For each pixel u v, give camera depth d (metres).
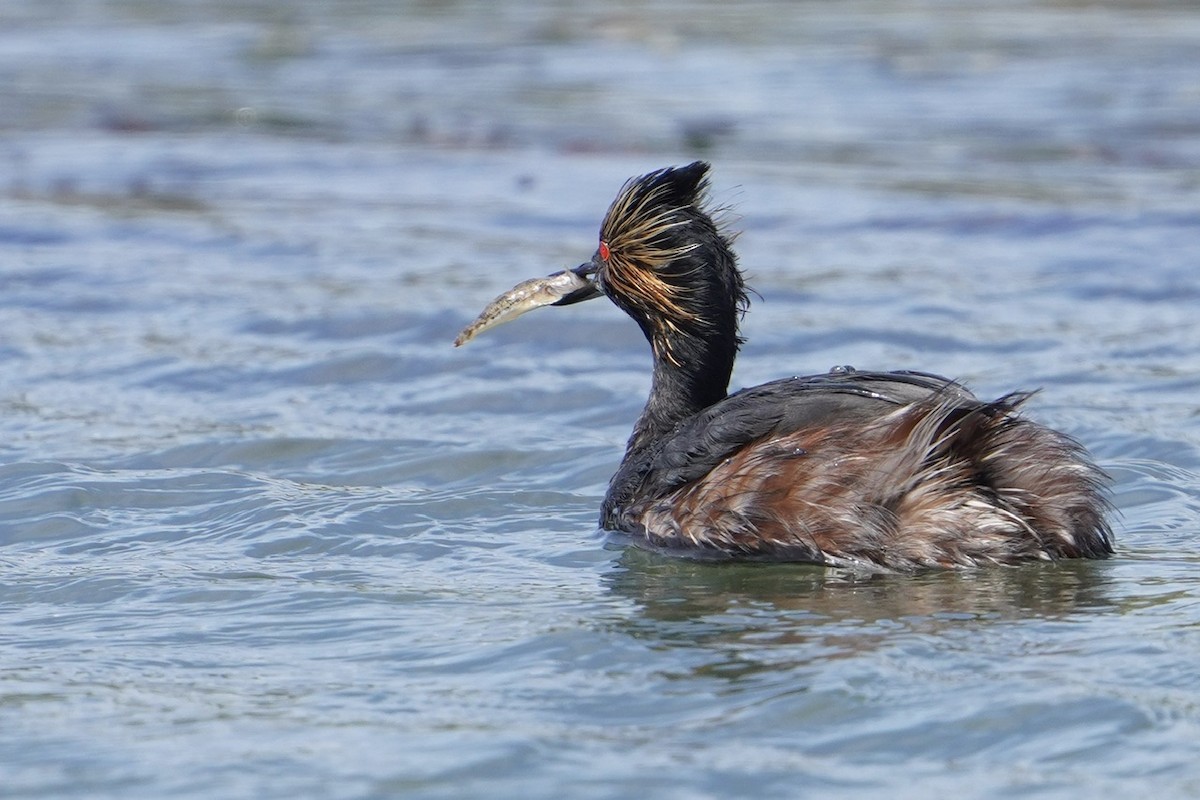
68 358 18.20
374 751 8.12
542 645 9.61
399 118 34.62
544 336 18.86
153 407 16.44
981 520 10.59
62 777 7.91
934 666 8.98
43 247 23.75
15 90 37.88
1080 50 40.91
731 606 10.20
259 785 7.76
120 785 7.80
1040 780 7.66
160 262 22.86
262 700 8.91
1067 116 33.38
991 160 29.48
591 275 12.74
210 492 13.53
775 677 8.91
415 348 18.44
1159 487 13.19
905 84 37.09
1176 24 44.62
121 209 26.53
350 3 50.59
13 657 9.77
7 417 16.00
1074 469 10.91
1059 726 8.20
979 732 8.18
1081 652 9.12
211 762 8.04
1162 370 17.36
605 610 10.25
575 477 14.09
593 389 16.84
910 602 10.12
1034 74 38.00
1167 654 9.04
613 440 15.09
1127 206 25.47
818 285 21.25
